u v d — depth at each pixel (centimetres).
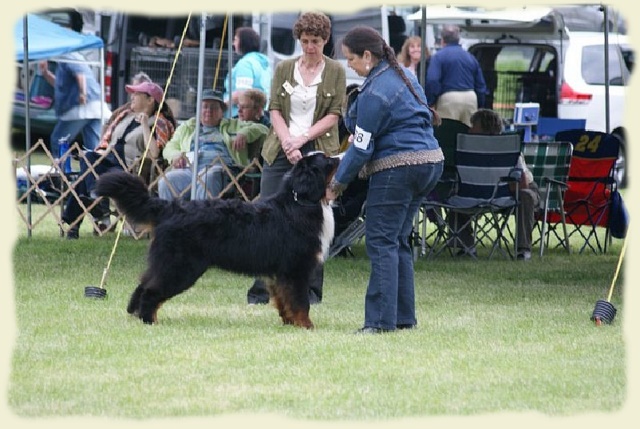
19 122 2547
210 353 853
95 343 883
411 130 919
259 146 1559
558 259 1503
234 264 958
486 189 1420
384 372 802
